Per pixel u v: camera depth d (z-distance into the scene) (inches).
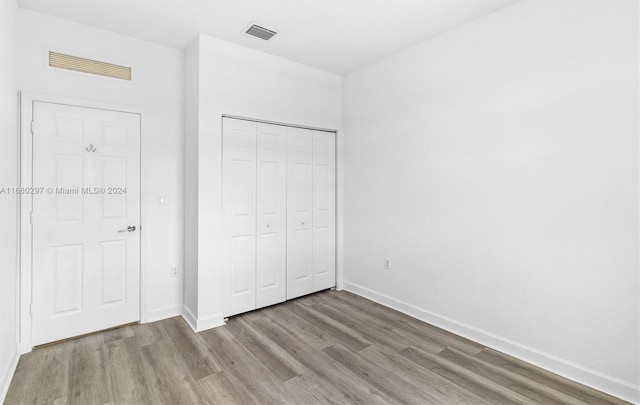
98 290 108.0
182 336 106.3
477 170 102.3
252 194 126.6
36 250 97.2
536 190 89.2
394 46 121.7
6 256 80.0
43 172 98.1
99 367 87.7
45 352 95.3
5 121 78.4
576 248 82.5
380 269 136.5
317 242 148.9
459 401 74.5
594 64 78.7
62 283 101.7
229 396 76.1
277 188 134.3
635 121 73.5
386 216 133.3
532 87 89.4
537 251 89.4
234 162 121.3
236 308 122.6
